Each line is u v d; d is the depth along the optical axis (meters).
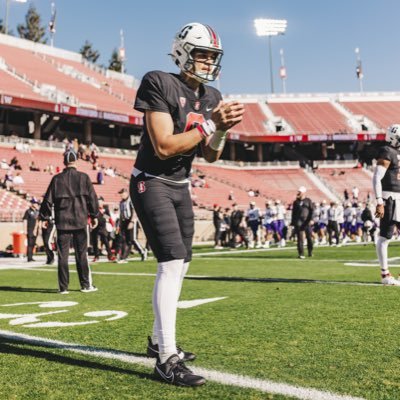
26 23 74.31
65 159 6.30
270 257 12.46
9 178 24.72
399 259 10.74
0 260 14.15
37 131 36.53
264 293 5.54
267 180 46.25
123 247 12.19
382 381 2.35
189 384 2.32
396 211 6.05
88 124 39.41
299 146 53.94
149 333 3.55
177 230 2.72
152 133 2.61
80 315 4.36
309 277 7.23
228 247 19.77
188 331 3.56
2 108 35.84
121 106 43.62
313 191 44.03
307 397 2.13
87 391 2.28
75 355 2.94
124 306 4.83
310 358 2.78
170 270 2.67
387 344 3.08
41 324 3.94
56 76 45.94
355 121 53.12
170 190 2.79
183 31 2.73
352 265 9.37
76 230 6.11
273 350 2.97
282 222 20.17
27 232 13.45
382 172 6.04
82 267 6.16
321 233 21.12
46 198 6.09
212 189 37.38
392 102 58.69
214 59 2.77
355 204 22.33
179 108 2.71
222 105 2.58
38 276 8.55
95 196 6.21
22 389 2.31
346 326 3.63
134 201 2.80
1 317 4.30
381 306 4.48
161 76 2.69
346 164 49.72
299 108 56.97
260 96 58.22
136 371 2.61
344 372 2.50
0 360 2.83
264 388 2.26
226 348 3.04
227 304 4.78
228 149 51.34
